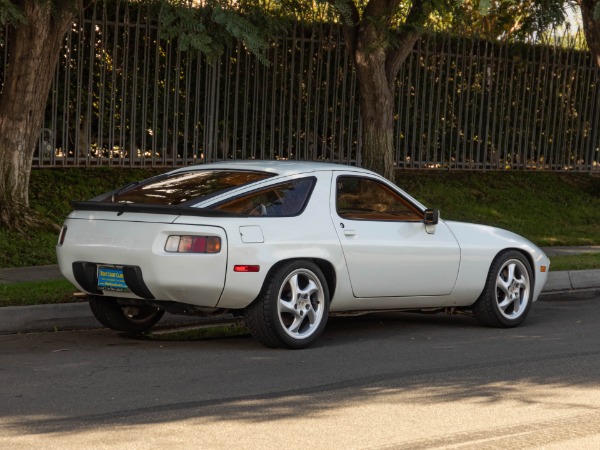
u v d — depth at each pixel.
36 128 15.33
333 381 7.99
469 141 22.39
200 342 9.72
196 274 8.69
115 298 9.45
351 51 16.08
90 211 9.31
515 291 11.09
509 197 21.81
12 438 6.10
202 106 18.94
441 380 8.09
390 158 16.19
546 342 10.06
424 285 10.33
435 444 6.17
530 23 20.14
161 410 6.89
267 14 14.19
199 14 12.15
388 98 16.12
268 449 5.97
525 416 6.90
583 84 23.86
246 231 8.89
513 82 22.92
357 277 9.76
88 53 17.56
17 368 8.27
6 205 14.96
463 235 10.71
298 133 19.83
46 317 10.30
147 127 18.33
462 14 15.69
